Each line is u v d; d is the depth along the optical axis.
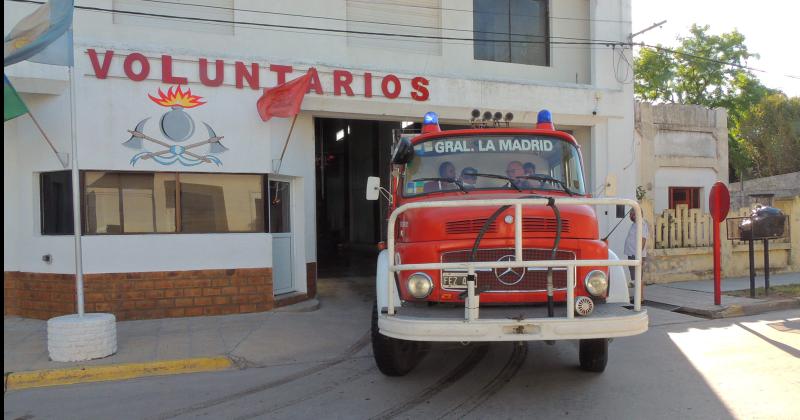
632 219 10.72
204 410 5.43
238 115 9.90
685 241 13.42
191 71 9.64
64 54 7.21
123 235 9.30
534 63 13.98
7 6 9.03
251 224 10.02
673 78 28.14
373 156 21.52
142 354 7.27
